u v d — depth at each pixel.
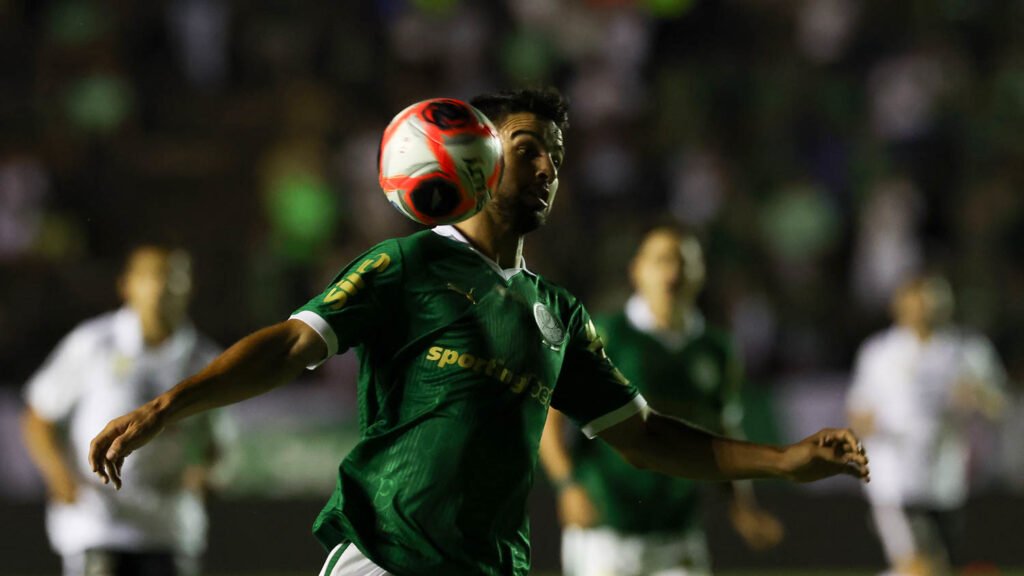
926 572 37.22
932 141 59.16
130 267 25.72
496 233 13.62
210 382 11.71
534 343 13.36
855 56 62.38
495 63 61.69
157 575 24.97
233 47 60.16
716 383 25.28
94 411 25.27
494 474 13.05
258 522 42.62
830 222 55.84
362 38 61.50
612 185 56.28
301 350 12.34
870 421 37.50
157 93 58.56
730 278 51.31
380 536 12.92
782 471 13.96
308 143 56.16
